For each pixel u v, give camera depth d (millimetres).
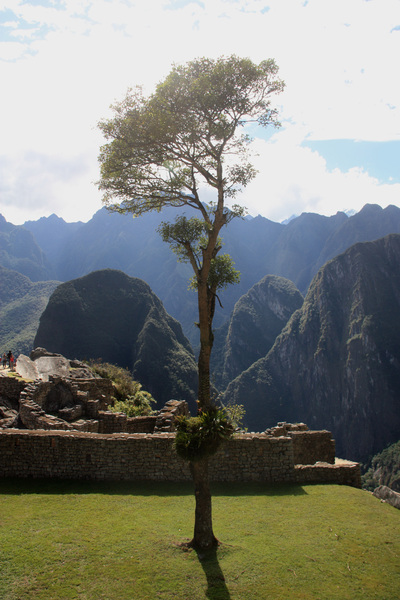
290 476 12266
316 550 8406
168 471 11898
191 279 10250
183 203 10703
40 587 6801
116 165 10523
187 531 9055
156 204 10922
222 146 10125
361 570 7801
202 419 8664
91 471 11922
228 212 10109
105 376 26219
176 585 7109
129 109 10055
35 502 10117
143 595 6812
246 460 12297
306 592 7113
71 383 17547
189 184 10758
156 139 9875
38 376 20375
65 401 16734
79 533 8555
